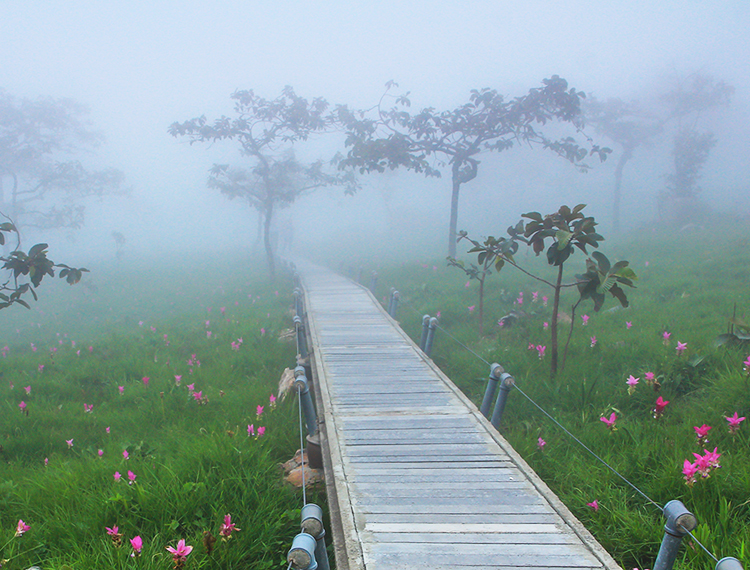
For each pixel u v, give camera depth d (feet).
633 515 13.35
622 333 28.04
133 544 11.48
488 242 28.68
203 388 28.40
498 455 16.10
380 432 17.90
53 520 14.12
